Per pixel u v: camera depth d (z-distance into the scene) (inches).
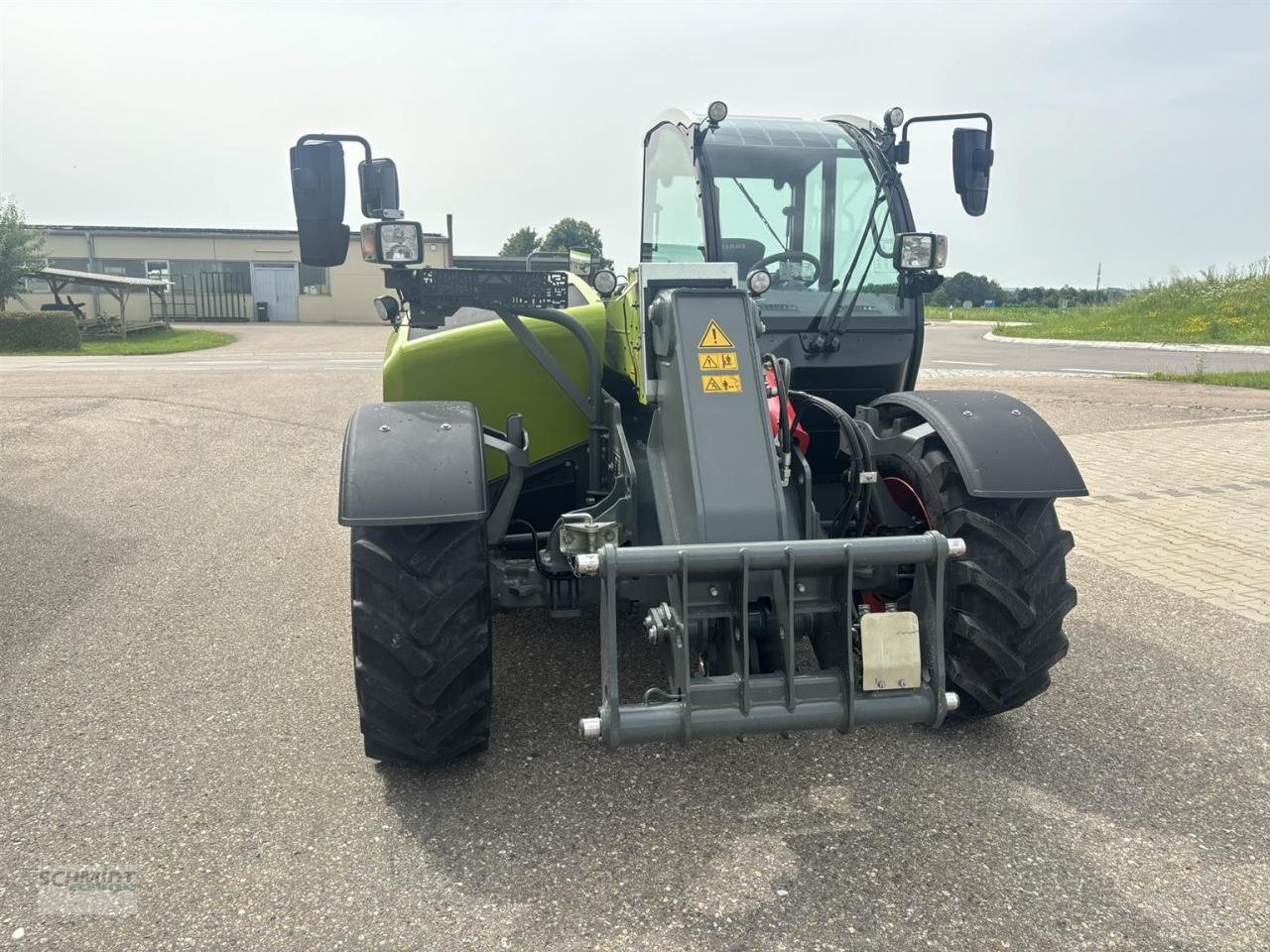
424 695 104.8
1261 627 167.6
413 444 106.0
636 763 120.3
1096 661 152.1
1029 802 111.3
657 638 100.1
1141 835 104.7
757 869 98.9
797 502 115.4
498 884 96.7
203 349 869.2
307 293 1387.8
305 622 173.9
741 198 152.4
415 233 116.9
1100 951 86.6
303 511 260.5
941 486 116.6
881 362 156.7
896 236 155.4
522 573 122.1
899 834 105.0
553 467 150.6
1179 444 349.1
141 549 221.3
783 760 120.8
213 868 99.3
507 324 133.4
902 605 116.3
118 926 90.4
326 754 123.6
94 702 139.6
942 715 100.2
